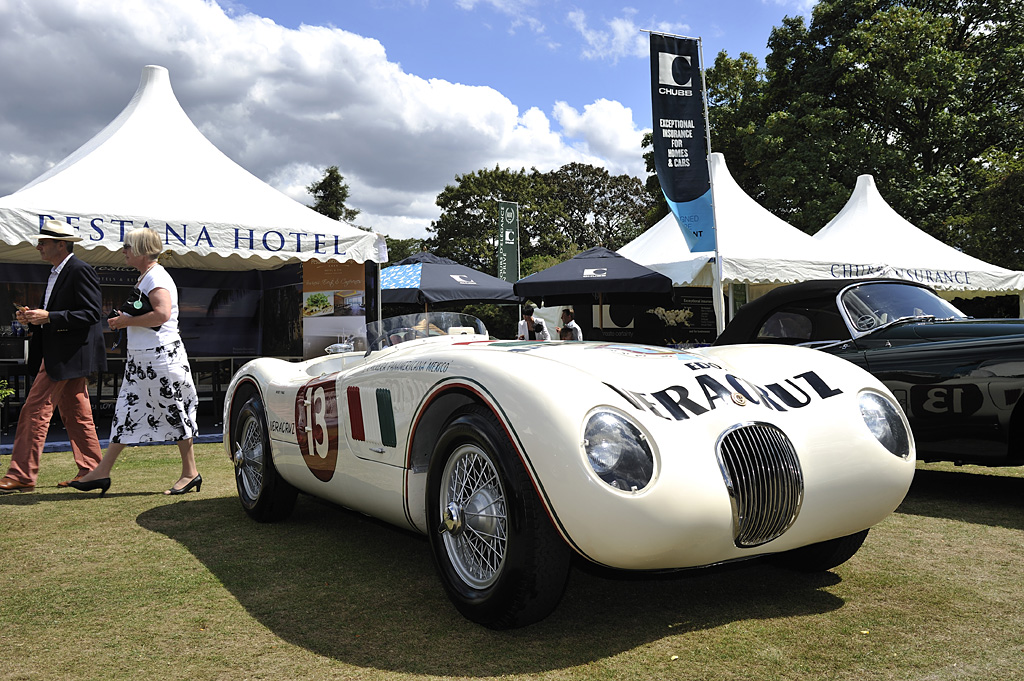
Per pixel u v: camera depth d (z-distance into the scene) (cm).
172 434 463
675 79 932
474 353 254
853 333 468
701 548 215
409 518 272
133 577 298
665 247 1253
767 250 1134
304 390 348
